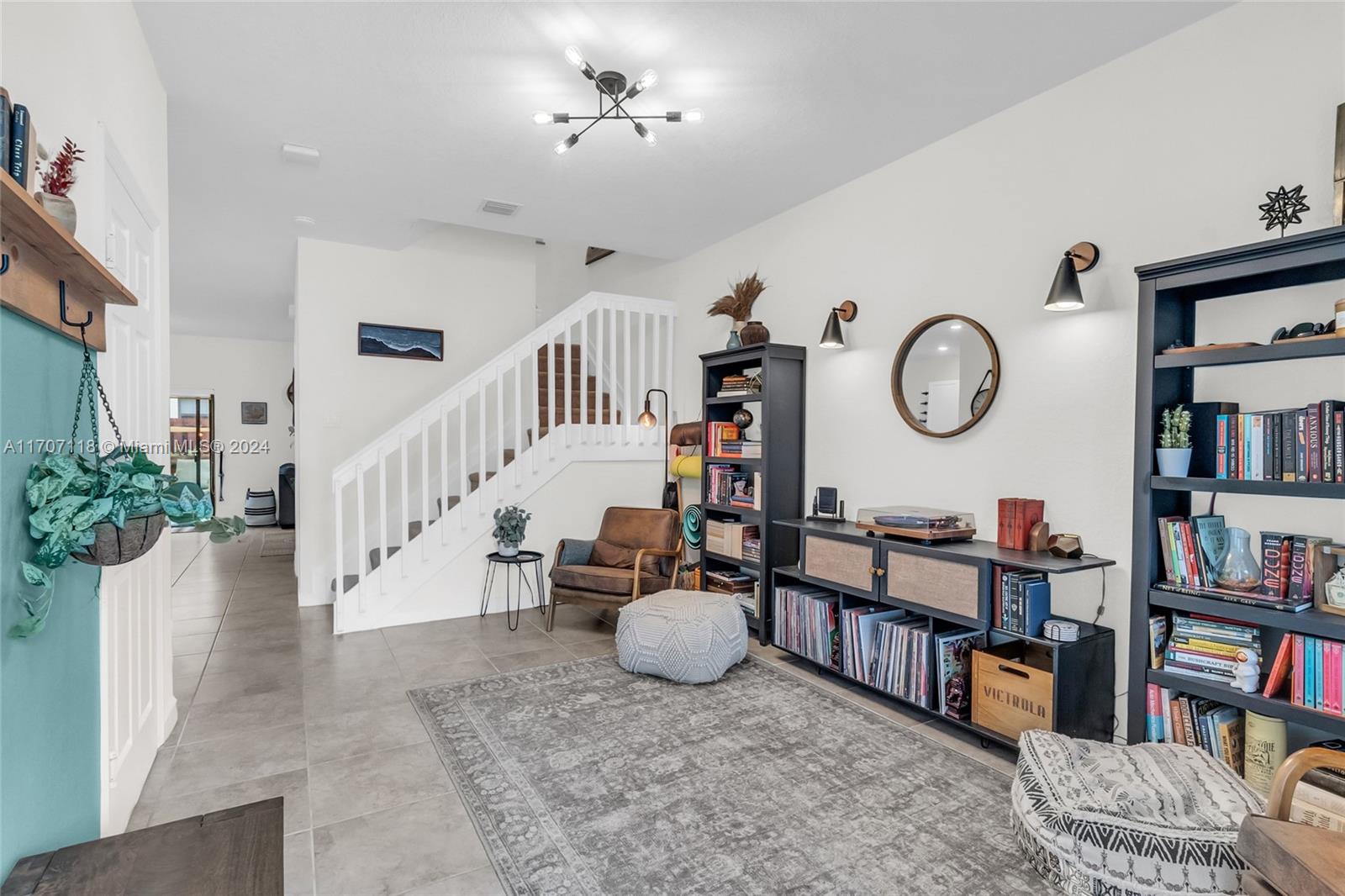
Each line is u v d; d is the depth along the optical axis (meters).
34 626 1.19
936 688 2.85
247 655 3.77
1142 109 2.59
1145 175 2.58
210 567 6.44
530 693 3.18
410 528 5.22
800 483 4.18
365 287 5.27
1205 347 2.04
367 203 4.19
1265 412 2.01
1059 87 2.87
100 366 1.89
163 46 2.52
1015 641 2.93
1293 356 1.86
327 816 2.14
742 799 2.24
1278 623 1.89
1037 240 2.95
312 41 2.51
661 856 1.94
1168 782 1.80
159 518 1.46
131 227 2.27
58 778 1.43
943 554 2.82
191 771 2.43
